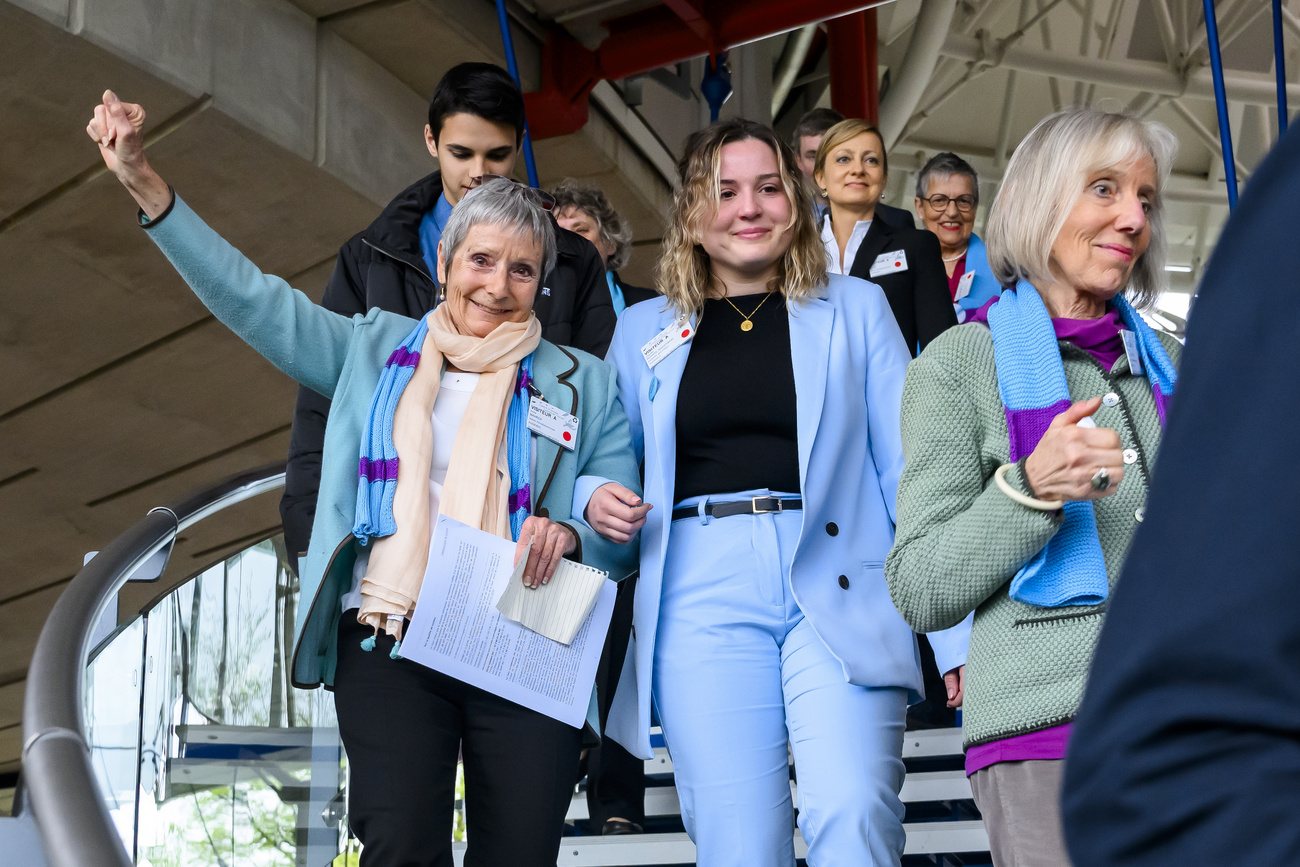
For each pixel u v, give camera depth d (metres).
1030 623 1.74
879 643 2.27
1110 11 15.96
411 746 2.12
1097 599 1.71
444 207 3.26
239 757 3.46
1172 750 0.53
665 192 9.41
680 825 3.67
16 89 5.80
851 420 2.45
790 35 12.38
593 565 2.39
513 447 2.39
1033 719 1.69
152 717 3.06
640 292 4.25
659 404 2.50
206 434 9.29
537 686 2.20
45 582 10.77
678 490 2.47
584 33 7.84
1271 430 0.52
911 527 1.84
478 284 2.46
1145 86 15.70
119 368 8.36
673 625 2.35
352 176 6.94
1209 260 0.58
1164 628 0.54
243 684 3.55
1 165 6.36
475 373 2.46
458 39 7.11
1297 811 0.51
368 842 2.06
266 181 6.83
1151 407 1.85
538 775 2.17
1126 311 1.94
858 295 2.61
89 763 1.53
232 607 3.56
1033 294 1.94
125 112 2.30
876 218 4.34
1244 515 0.52
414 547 2.21
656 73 8.80
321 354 2.43
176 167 6.59
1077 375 1.88
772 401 2.44
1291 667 0.51
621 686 2.45
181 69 5.95
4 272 7.24
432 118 3.23
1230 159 5.18
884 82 15.59
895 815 2.18
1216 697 0.52
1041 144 1.95
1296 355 0.52
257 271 2.40
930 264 4.10
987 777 1.76
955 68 16.17
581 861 3.17
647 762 3.70
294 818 3.65
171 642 3.21
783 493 2.40
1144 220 1.91
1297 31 16.16
